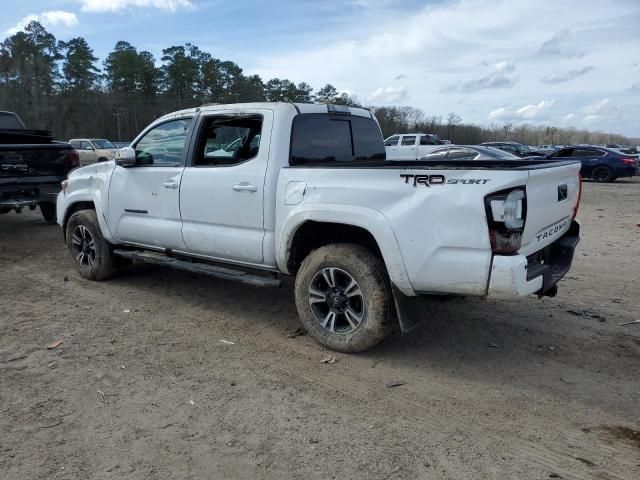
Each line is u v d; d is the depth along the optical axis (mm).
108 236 6008
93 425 3264
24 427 3234
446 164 4262
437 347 4465
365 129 5504
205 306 5492
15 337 4637
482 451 3012
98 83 69562
